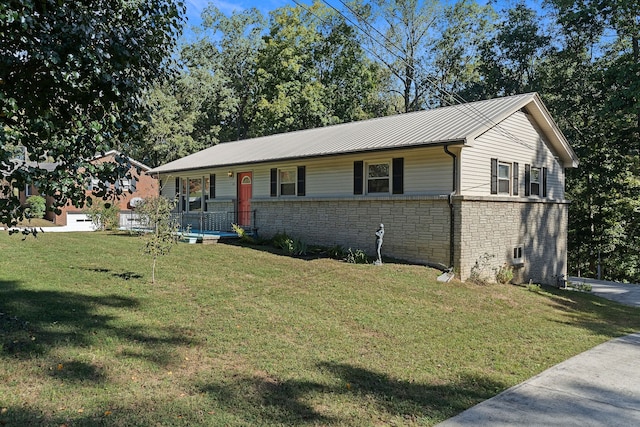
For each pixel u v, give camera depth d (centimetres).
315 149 1495
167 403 411
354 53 3166
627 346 761
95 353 505
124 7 435
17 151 406
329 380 500
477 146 1242
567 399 501
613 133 2216
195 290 839
